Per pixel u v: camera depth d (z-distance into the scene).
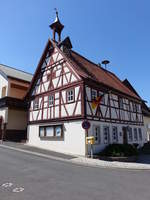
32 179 6.98
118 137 17.44
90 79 14.61
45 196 5.32
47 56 19.17
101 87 16.41
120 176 8.08
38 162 10.23
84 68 17.59
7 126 20.86
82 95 14.33
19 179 6.93
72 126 14.59
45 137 16.86
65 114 15.44
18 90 22.80
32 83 20.17
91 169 9.39
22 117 22.81
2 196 5.27
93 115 14.75
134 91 27.73
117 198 5.31
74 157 12.62
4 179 6.87
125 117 19.62
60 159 11.79
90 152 13.49
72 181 6.91
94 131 14.52
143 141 22.78
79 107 14.36
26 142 19.09
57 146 15.44
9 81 22.03
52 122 16.55
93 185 6.50
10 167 8.72
